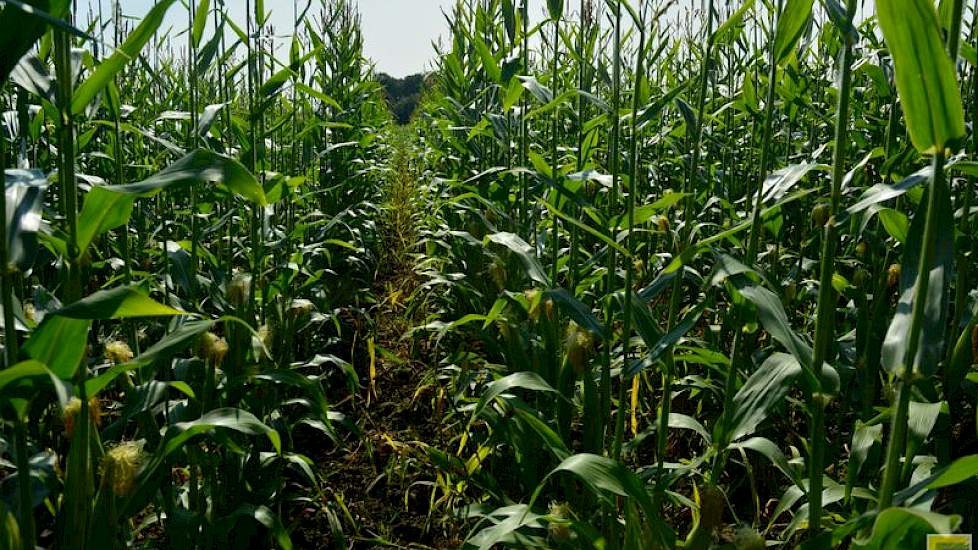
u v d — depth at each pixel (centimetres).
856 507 229
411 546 310
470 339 488
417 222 825
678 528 291
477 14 530
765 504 314
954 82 129
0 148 142
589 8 346
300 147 606
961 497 223
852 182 437
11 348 149
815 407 180
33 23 137
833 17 178
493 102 548
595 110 532
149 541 248
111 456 183
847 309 367
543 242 394
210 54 313
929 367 151
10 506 193
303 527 323
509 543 233
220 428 230
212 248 450
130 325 251
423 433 404
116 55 163
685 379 301
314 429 407
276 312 359
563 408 294
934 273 158
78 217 164
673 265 219
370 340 412
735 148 522
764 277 197
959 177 361
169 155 449
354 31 764
